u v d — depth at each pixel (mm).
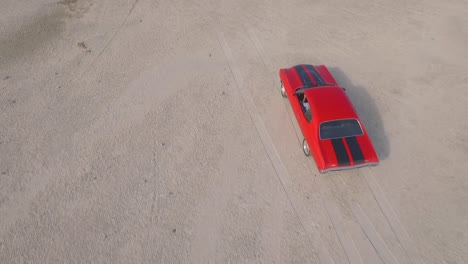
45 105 11070
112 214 8188
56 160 9422
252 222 7887
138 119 10484
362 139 8266
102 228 7934
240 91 11250
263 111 10531
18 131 10266
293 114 10391
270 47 13047
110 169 9148
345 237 7523
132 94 11336
